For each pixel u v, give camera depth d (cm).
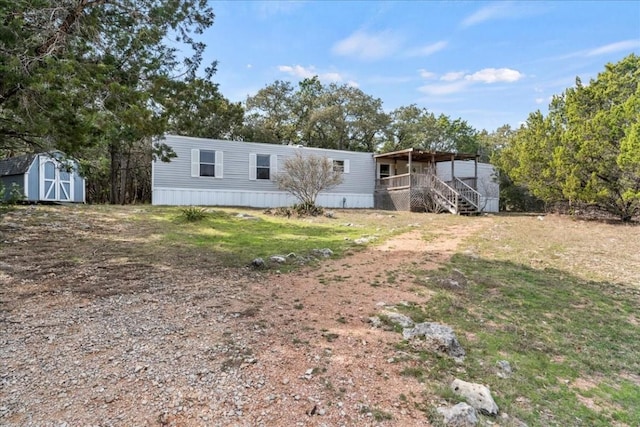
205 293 429
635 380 298
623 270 626
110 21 623
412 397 238
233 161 1559
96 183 1928
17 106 493
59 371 248
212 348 290
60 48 513
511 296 477
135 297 405
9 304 370
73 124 493
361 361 281
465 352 312
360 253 702
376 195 1908
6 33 439
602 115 1209
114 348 284
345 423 208
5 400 214
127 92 523
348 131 2770
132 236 771
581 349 344
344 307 398
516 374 286
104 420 200
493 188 2066
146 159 1770
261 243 767
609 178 1264
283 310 382
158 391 229
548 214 1603
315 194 1440
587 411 249
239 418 208
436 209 1606
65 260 552
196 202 1487
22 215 927
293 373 258
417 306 412
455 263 631
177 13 663
